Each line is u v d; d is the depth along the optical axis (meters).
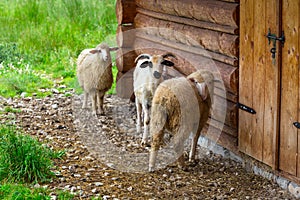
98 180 5.43
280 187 5.17
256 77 5.25
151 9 6.75
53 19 10.48
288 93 4.91
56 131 6.64
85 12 10.52
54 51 9.59
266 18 5.04
